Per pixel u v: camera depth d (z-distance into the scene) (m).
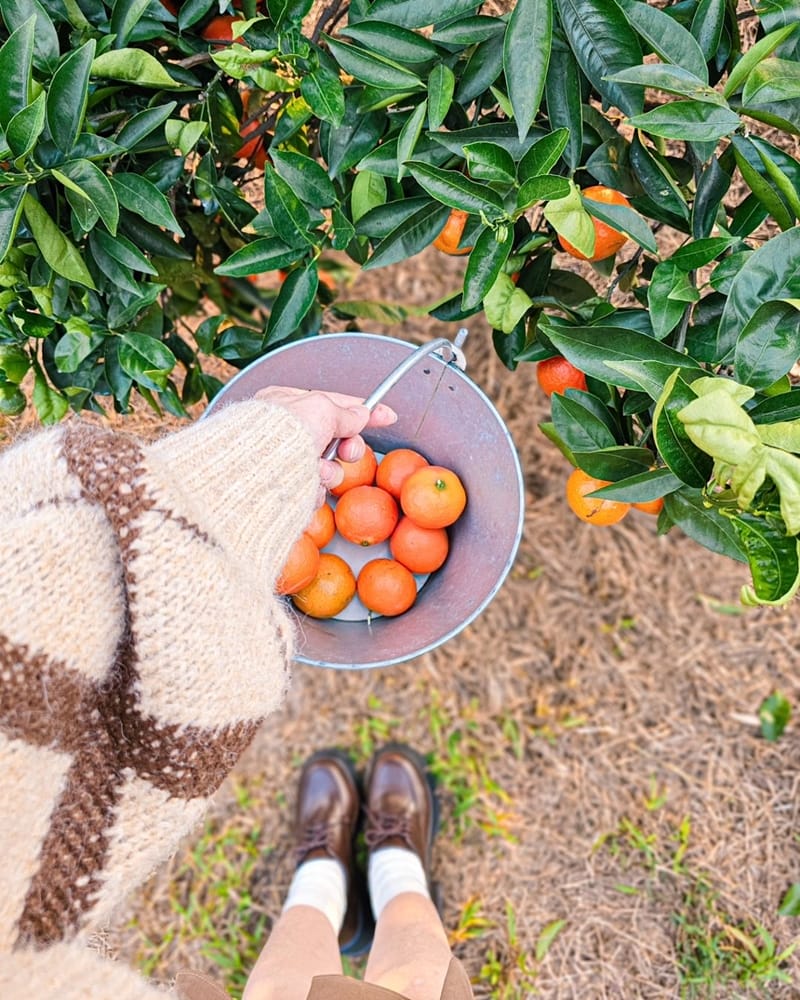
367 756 1.69
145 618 0.55
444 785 1.67
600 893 1.59
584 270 1.06
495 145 0.73
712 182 0.78
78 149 0.76
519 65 0.70
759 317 0.70
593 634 1.68
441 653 1.70
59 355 0.83
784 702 1.62
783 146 0.97
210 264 1.09
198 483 0.63
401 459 1.01
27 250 0.83
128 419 1.08
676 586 1.67
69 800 0.56
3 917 0.52
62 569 0.54
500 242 0.76
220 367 1.21
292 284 0.88
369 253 0.95
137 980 0.57
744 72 0.70
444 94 0.75
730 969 1.53
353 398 0.85
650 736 1.64
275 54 0.75
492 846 1.63
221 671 0.57
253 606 0.60
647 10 0.72
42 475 0.58
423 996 1.20
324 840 1.58
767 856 1.57
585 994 1.55
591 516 0.87
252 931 1.61
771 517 0.69
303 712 1.71
